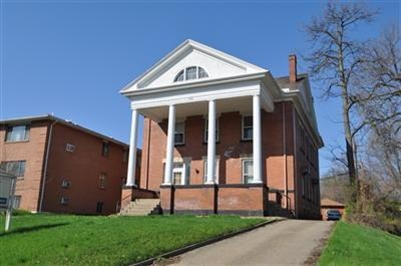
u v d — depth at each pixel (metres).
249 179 25.88
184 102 24.83
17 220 16.17
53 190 30.50
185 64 25.69
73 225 14.28
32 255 9.39
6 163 30.88
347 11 26.91
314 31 28.03
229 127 27.22
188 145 28.12
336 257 9.55
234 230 13.99
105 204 36.38
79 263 8.72
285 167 25.38
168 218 17.23
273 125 26.39
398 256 10.84
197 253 10.61
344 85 26.31
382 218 21.92
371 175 24.09
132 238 11.25
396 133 23.70
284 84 29.28
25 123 31.41
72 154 32.91
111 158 37.97
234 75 23.45
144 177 28.88
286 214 23.98
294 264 9.29
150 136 29.55
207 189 22.53
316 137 37.12
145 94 25.94
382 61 24.28
